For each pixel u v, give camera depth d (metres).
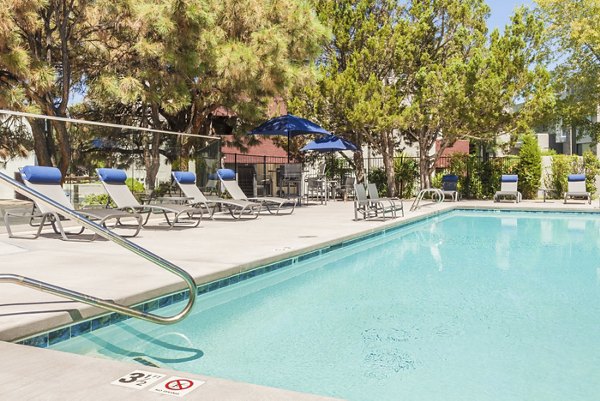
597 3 21.75
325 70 18.30
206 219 11.20
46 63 10.77
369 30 18.61
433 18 19.56
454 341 3.70
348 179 18.97
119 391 2.17
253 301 4.89
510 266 6.77
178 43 12.13
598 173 19.36
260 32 12.99
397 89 18.78
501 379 3.00
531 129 18.55
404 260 7.29
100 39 13.15
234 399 2.09
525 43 17.44
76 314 3.45
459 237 9.90
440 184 20.81
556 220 13.20
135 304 3.97
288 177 16.66
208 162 12.58
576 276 6.07
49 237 7.73
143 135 10.53
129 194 9.38
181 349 3.51
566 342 3.66
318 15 18.92
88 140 9.35
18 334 3.05
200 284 4.70
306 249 6.80
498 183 19.78
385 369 3.16
